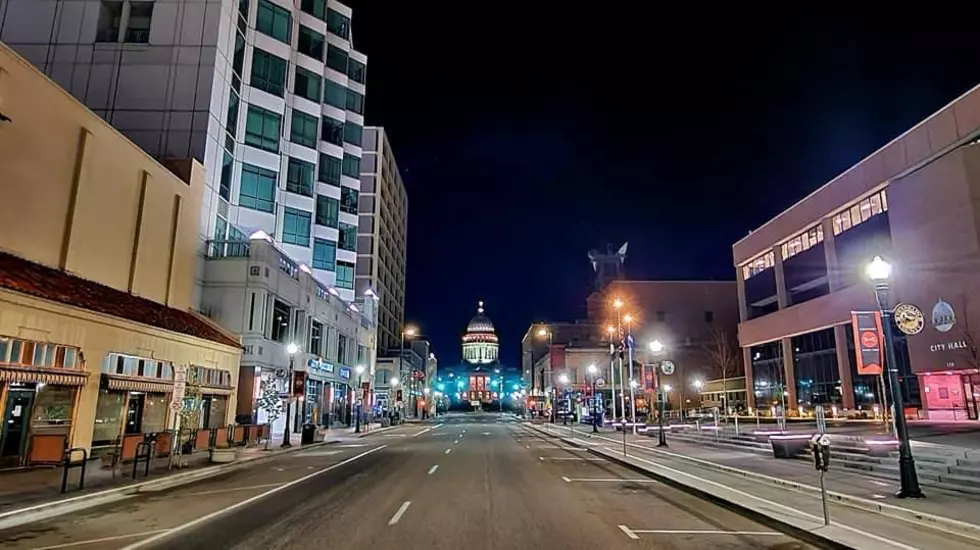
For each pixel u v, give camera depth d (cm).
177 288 3244
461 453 2956
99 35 3881
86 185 2511
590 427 5966
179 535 1054
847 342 4612
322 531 1080
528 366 12862
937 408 3634
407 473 2055
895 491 1467
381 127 9225
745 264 6394
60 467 1970
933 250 3625
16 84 2170
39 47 3850
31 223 2230
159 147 3734
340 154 5809
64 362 2112
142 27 3912
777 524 1148
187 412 2812
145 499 1481
